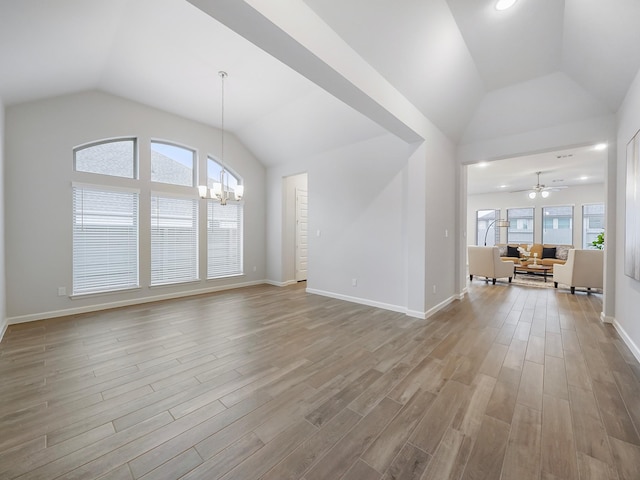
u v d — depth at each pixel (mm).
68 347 2639
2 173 3088
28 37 2271
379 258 4180
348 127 4270
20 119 3355
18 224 3346
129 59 3197
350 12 2053
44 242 3520
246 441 1454
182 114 4652
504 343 2777
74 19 2281
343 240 4637
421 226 3615
